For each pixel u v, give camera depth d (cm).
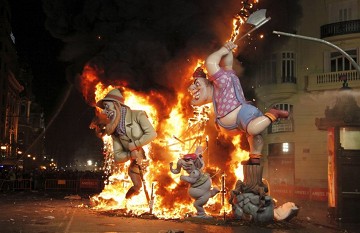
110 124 1302
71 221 1243
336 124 1381
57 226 1147
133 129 1295
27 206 1700
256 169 1245
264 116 1235
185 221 1248
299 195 2442
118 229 1098
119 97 1317
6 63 6775
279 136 3200
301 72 3111
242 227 1167
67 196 2195
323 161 2986
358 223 1358
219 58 1299
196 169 1272
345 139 1412
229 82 1280
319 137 3011
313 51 3083
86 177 3089
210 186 1277
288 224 1227
